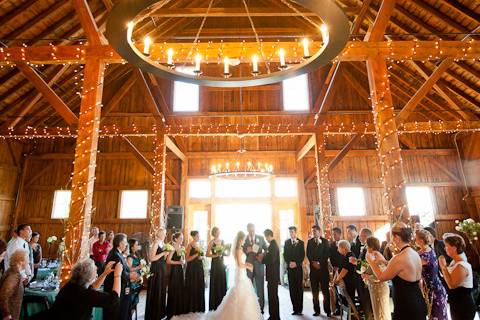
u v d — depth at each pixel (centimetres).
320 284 590
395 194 438
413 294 254
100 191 1061
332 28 239
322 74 1092
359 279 436
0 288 279
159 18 875
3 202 973
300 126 865
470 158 1020
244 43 494
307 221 1047
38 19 625
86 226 434
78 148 452
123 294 364
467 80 778
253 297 450
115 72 1021
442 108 938
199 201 1088
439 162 1066
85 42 734
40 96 857
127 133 870
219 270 570
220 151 1107
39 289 414
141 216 1049
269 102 1084
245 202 1088
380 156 462
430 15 661
